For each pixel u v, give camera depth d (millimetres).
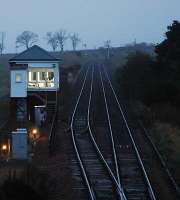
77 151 77750
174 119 102375
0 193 49812
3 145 80938
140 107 118625
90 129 96688
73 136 90562
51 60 128250
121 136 92250
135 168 68188
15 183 51500
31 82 126625
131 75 137500
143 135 92875
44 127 104625
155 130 95000
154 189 57156
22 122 110188
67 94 145625
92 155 76750
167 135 89188
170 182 61000
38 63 128625
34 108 115250
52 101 125812
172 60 127938
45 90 126625
